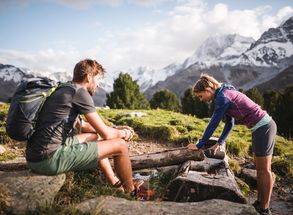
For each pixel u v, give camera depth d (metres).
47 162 3.82
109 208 3.70
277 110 35.59
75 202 4.08
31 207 3.64
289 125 34.28
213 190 4.50
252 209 3.78
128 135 4.55
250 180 6.55
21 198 3.72
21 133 3.69
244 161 8.15
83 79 4.05
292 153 8.73
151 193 4.76
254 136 4.54
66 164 3.90
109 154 4.18
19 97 3.70
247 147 8.84
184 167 5.29
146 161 5.61
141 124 10.62
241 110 4.51
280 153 8.96
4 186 3.82
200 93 4.66
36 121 3.82
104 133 4.11
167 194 4.70
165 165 5.64
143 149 8.62
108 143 4.16
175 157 5.57
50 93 3.87
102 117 11.52
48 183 3.98
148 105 42.88
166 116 12.77
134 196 4.48
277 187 6.45
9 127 3.68
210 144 6.12
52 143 3.82
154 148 8.78
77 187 4.54
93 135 4.57
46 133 3.79
